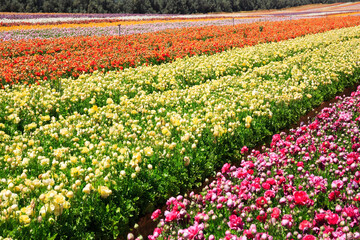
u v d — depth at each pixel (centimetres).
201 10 8275
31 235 390
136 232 488
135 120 680
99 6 7019
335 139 652
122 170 493
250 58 1406
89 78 1061
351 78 1191
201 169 585
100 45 1978
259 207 404
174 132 654
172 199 432
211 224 411
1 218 387
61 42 1978
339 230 348
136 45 1856
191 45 1761
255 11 9056
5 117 748
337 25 3084
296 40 1975
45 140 640
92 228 437
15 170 515
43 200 411
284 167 518
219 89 939
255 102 794
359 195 404
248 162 495
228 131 661
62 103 864
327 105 996
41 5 7050
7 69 1190
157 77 1140
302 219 409
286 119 822
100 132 665
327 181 498
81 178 485
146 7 7681
